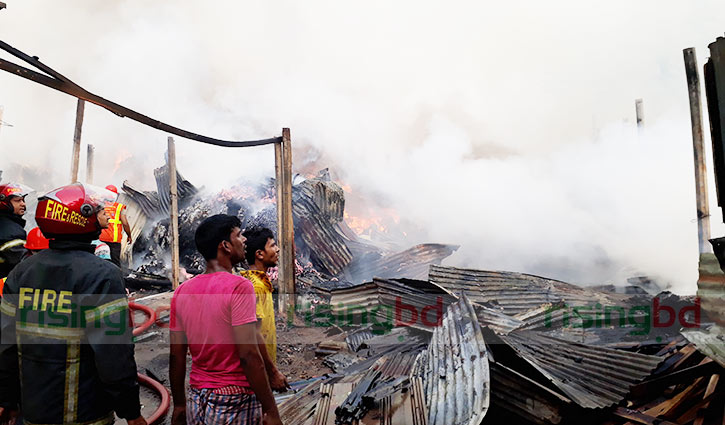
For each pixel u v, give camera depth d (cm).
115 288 208
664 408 363
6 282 215
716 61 318
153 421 353
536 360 420
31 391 202
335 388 388
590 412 367
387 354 491
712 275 380
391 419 327
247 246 299
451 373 373
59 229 210
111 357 198
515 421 374
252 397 221
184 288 226
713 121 336
